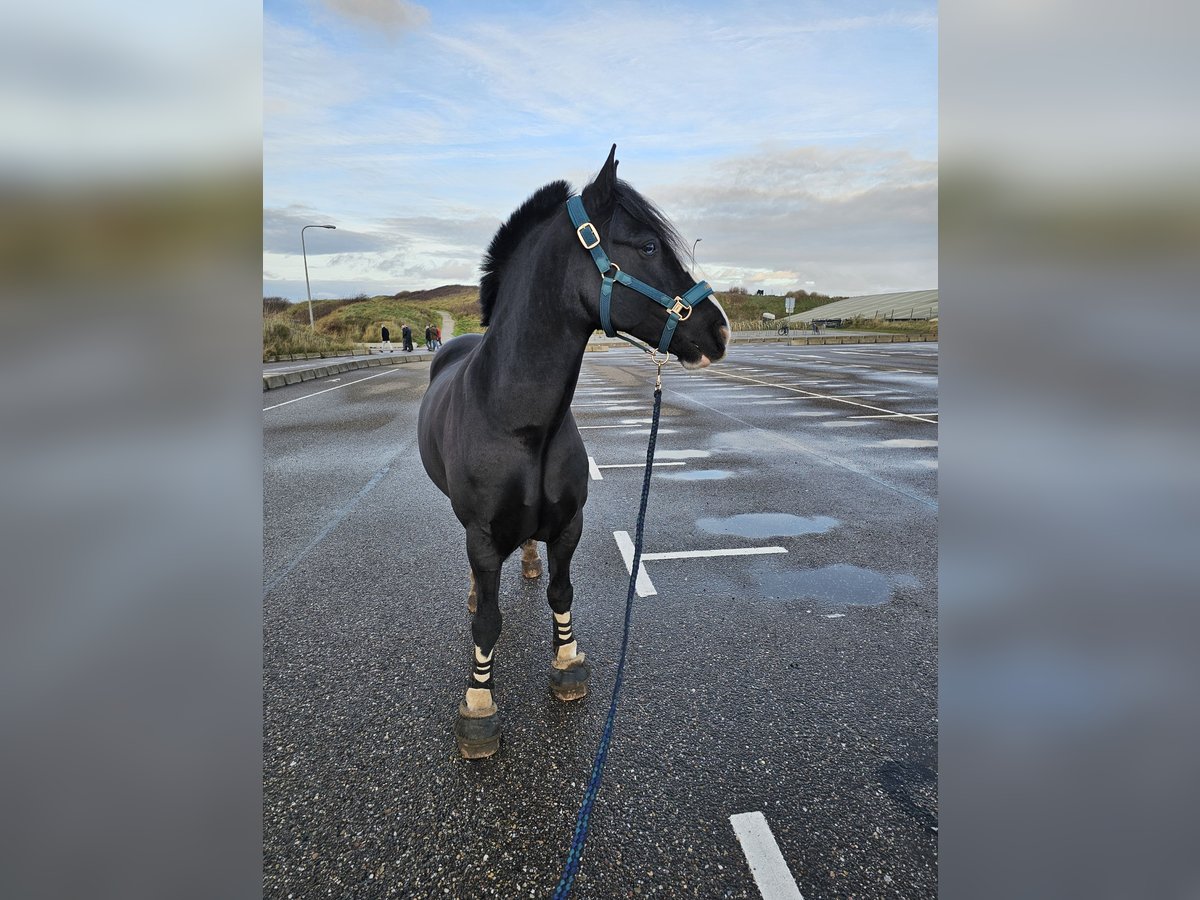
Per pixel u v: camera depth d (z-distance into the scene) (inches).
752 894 69.1
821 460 269.7
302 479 253.6
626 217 78.4
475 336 151.7
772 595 142.3
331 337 1289.4
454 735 94.7
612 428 354.6
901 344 1241.4
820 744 92.7
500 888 70.4
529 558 151.5
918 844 74.8
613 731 96.4
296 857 73.9
